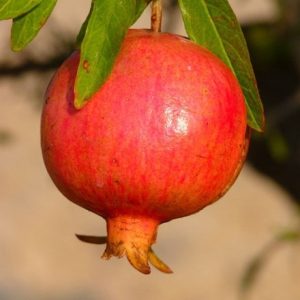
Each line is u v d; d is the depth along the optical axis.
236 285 13.54
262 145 14.70
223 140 3.73
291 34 9.70
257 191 14.66
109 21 3.67
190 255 13.84
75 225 14.23
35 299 13.24
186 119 3.67
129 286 13.62
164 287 13.62
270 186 14.68
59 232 14.05
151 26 3.92
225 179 3.79
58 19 8.85
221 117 3.72
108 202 3.77
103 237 4.17
